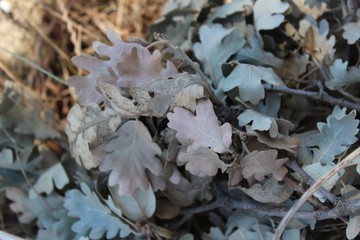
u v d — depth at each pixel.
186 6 0.57
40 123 0.59
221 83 0.49
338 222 0.47
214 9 0.57
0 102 0.56
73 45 0.68
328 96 0.48
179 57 0.50
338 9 0.51
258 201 0.47
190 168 0.45
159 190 0.50
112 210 0.49
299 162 0.46
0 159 0.56
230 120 0.46
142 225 0.49
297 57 0.52
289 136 0.46
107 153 0.47
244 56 0.51
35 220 0.59
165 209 0.51
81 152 0.48
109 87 0.45
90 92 0.49
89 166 0.48
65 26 0.68
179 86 0.44
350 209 0.42
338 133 0.44
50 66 0.68
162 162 0.48
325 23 0.50
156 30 0.58
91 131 0.47
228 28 0.52
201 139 0.44
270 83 0.46
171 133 0.46
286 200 0.47
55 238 0.52
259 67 0.48
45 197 0.56
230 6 0.54
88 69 0.48
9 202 0.62
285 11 0.50
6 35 0.65
